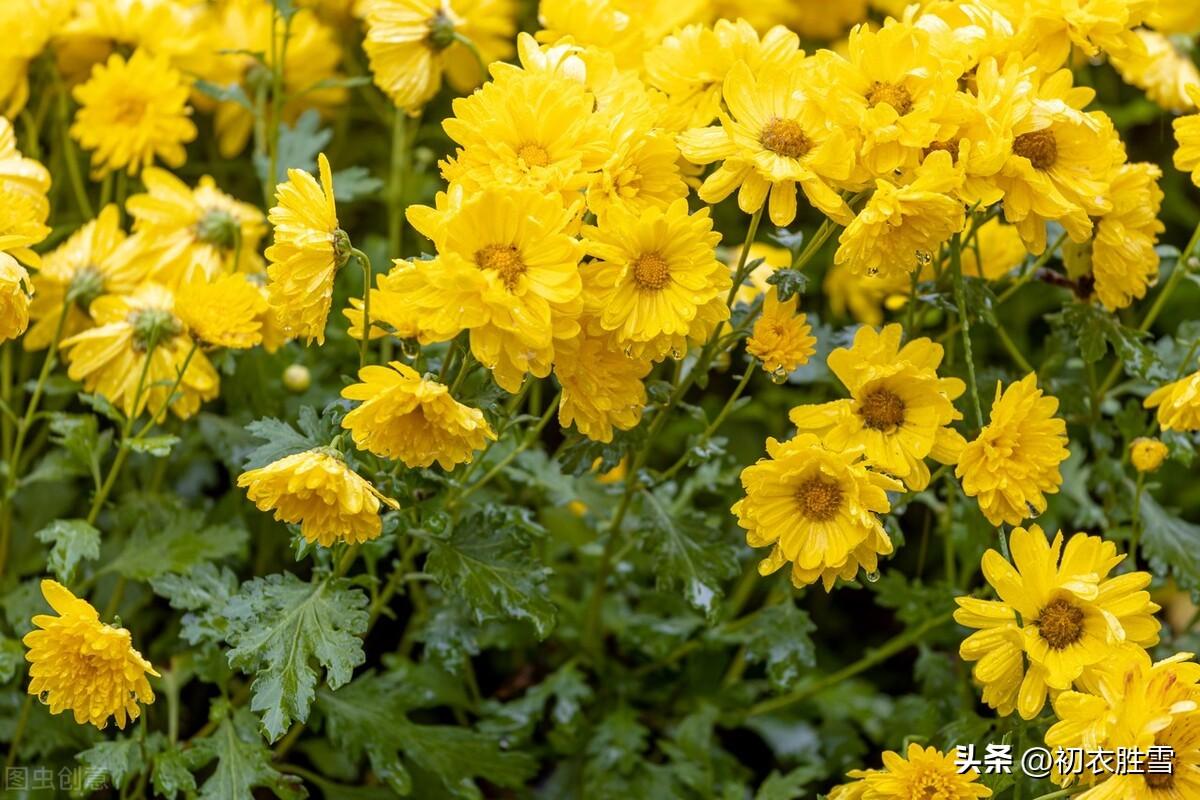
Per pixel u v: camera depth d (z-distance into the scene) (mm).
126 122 1187
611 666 1191
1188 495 1352
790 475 1001
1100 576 1005
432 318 975
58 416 1125
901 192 992
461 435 982
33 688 1012
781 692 1137
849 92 1013
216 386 1139
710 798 1151
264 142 1220
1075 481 1196
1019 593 1000
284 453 1020
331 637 1024
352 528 988
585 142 1000
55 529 1087
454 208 981
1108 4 1043
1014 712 1058
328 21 1342
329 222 998
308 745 1169
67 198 1299
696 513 1105
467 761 1121
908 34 1009
